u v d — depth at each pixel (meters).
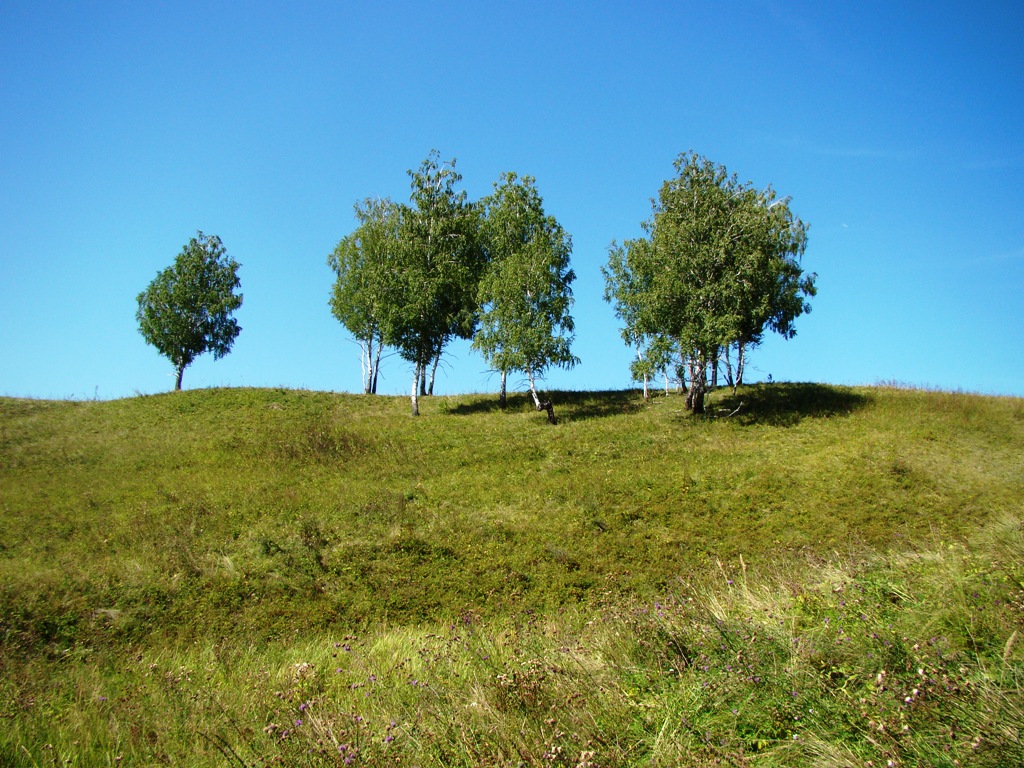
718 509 20.94
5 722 6.86
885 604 7.16
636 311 33.66
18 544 18.91
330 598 15.77
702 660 6.11
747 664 5.80
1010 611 6.15
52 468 26.88
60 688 8.69
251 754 5.66
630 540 18.83
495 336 35.19
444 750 5.03
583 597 15.65
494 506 21.66
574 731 5.10
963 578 7.29
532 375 34.53
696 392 32.59
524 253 35.66
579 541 18.88
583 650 7.11
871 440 26.28
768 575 10.81
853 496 21.05
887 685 5.07
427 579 16.70
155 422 34.66
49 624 13.80
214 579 16.27
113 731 6.59
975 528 16.86
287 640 13.18
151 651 12.69
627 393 40.06
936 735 4.46
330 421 34.88
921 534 17.86
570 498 21.97
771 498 21.36
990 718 4.43
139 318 43.97
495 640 8.77
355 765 4.89
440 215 38.09
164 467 26.98
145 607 14.91
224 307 44.81
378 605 15.42
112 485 24.59
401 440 30.17
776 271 33.06
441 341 40.03
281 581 16.33
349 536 19.17
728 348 34.50
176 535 19.11
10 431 32.41
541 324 34.09
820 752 4.47
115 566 16.83
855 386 35.94
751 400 34.56
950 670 5.18
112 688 8.67
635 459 26.19
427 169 38.12
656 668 6.24
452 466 26.08
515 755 4.75
